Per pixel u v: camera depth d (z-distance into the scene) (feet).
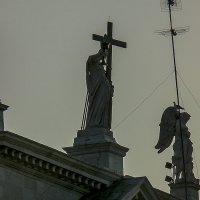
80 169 267.18
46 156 260.01
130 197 266.77
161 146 310.45
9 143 252.62
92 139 278.67
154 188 282.56
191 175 312.91
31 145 256.32
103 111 280.92
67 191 267.39
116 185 271.28
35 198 260.01
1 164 253.85
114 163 278.26
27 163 257.75
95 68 281.33
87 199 269.44
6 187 254.27
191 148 314.14
